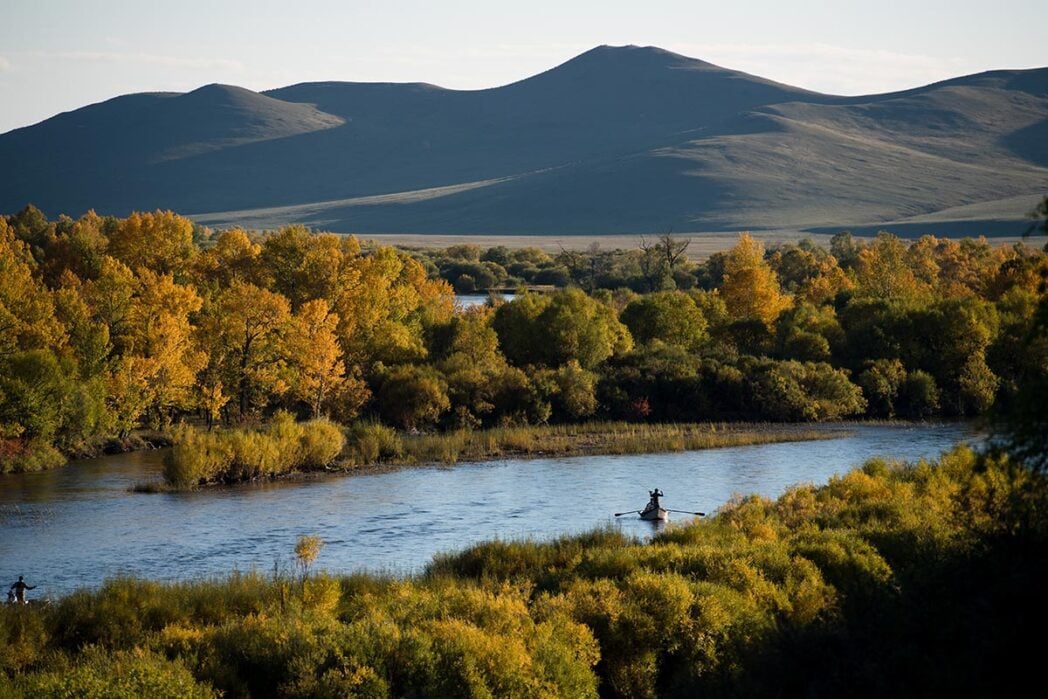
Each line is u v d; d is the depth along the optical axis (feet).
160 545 583.58
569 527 626.64
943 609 267.39
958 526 382.42
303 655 314.96
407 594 384.27
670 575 387.75
